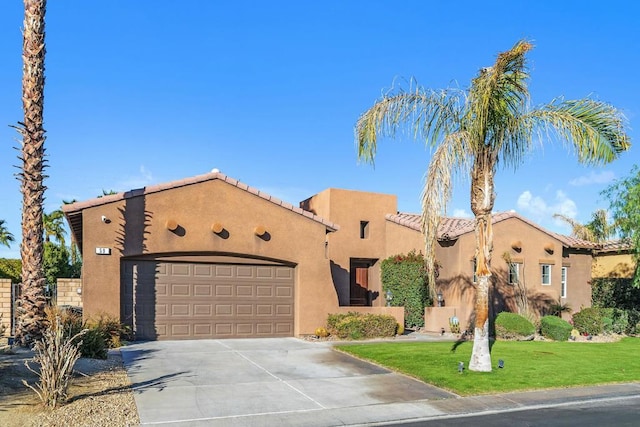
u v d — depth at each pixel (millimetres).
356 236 24359
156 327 16797
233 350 15227
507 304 22094
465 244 21531
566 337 20109
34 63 13734
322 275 18984
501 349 16531
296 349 15742
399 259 22812
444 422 9086
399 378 12195
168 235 16812
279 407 9656
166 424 8430
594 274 28953
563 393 11258
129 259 16516
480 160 12906
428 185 12148
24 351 12508
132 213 16375
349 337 18062
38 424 8008
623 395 11266
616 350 17609
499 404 10305
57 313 12805
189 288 17312
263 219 18266
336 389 11094
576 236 29672
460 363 12727
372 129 13266
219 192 17688
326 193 24156
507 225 22625
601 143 12484
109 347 14922
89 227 15828
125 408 9102
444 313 21031
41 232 13781
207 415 9000
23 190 13641
